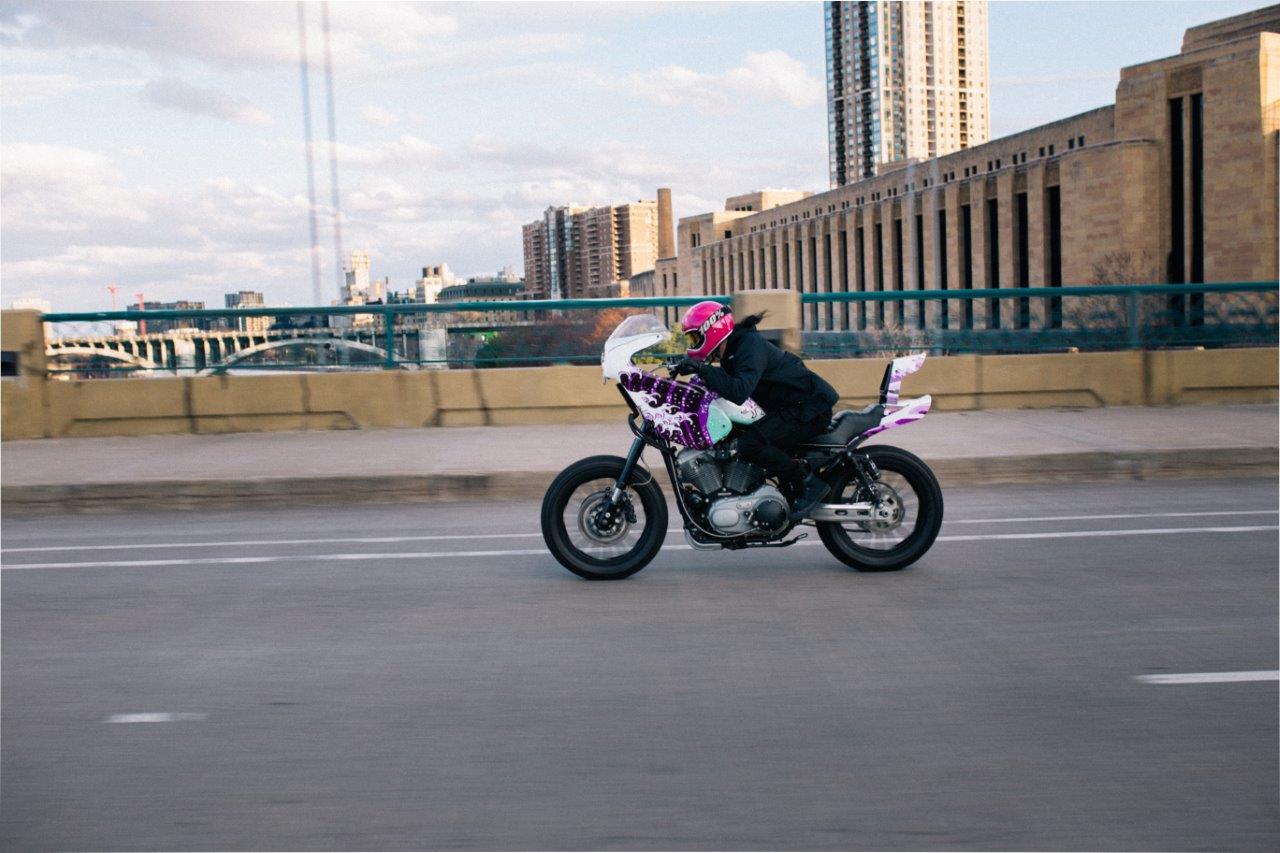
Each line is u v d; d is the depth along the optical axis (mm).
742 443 6266
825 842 3197
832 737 3969
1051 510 8305
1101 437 10531
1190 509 8219
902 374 6645
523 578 6492
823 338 12562
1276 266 54906
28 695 4531
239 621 5625
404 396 12180
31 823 3383
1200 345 12898
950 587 6109
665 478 9422
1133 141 61781
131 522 8648
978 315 12734
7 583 6520
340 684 4621
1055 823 3291
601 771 3699
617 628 5402
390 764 3777
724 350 6352
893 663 4797
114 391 12031
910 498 6969
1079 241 66188
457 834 3273
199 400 12094
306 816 3398
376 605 5906
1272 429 10820
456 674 4730
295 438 11594
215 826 3346
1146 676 4562
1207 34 70125
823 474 6477
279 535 7930
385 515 8711
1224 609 5539
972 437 10656
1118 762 3711
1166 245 62438
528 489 9383
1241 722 4039
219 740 4016
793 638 5195
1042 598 5824
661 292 198500
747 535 6352
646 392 6242
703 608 5758
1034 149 77125
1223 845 3150
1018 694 4379
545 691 4500
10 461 10414
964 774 3637
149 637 5352
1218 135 57719
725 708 4277
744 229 152000
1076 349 12867
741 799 3477
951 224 83938
